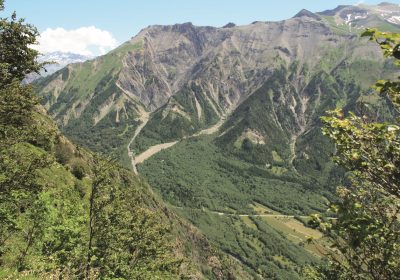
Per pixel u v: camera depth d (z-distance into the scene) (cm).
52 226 2988
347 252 1159
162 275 4925
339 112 1132
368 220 964
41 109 9269
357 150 1036
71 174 8125
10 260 2784
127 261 4488
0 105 2202
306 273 1808
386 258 1055
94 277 3061
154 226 5003
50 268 2766
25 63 2359
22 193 2614
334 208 1029
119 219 3906
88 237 3756
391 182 1003
